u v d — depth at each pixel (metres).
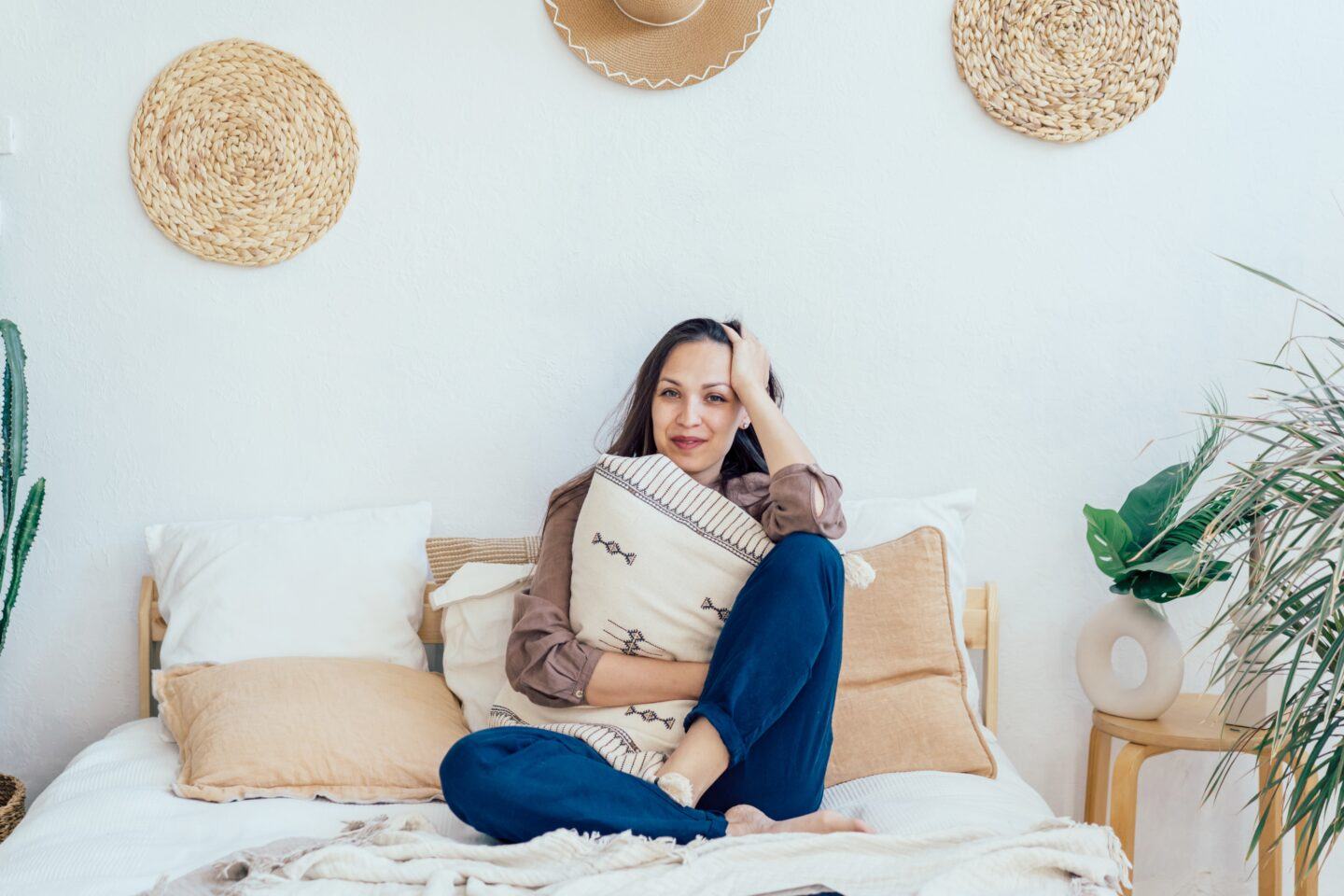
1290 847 2.34
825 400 2.35
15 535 2.11
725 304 2.33
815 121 2.32
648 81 2.28
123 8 2.24
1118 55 2.30
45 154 2.24
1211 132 2.33
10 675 2.30
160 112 2.23
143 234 2.27
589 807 1.48
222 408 2.30
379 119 2.29
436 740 1.89
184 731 1.91
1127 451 2.36
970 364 2.35
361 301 2.31
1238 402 2.35
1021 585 2.38
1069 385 2.36
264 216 2.26
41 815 1.68
